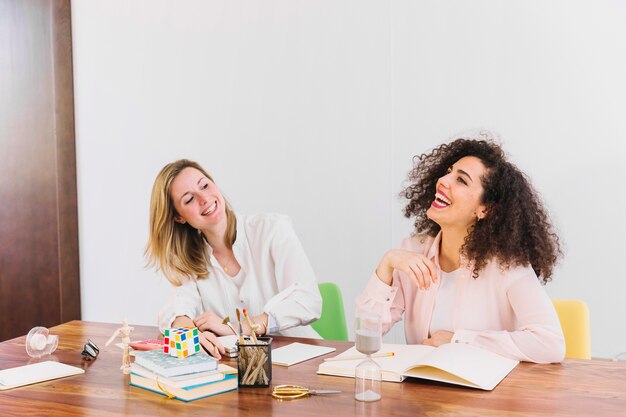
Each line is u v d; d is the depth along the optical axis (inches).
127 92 161.9
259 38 152.0
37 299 165.9
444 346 76.2
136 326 102.0
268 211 153.7
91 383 73.7
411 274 85.0
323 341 89.4
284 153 151.6
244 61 153.4
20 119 164.2
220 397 67.5
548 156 134.3
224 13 154.3
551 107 133.6
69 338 94.8
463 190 84.1
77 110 165.8
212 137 156.9
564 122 133.0
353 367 73.2
